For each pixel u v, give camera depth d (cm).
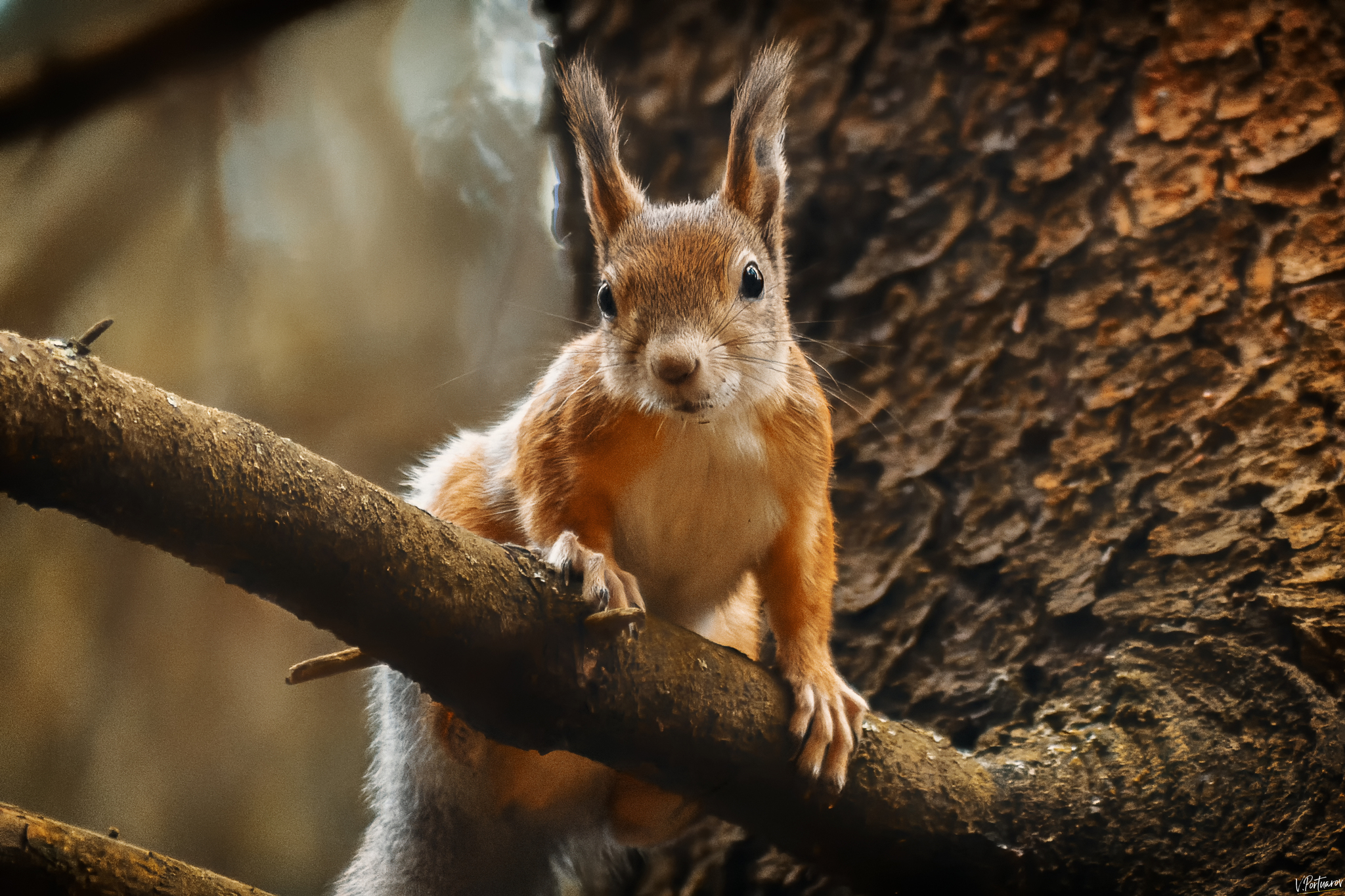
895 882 239
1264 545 242
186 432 232
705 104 251
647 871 247
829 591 243
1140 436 245
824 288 248
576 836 246
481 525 245
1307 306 244
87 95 241
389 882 246
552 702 236
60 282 254
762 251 244
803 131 249
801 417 243
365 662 236
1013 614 245
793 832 239
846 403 248
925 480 246
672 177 251
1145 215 246
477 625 235
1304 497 242
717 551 243
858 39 249
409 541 234
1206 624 242
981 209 247
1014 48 248
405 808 246
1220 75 246
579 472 242
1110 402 245
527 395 250
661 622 238
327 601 234
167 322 261
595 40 252
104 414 232
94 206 253
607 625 236
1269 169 245
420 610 234
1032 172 247
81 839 235
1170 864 239
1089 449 245
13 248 253
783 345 243
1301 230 244
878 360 248
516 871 246
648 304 242
